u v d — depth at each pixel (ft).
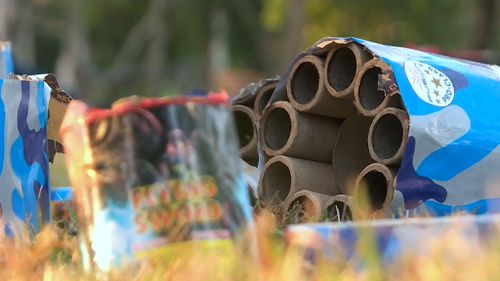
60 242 32.09
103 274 26.68
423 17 255.09
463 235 26.04
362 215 33.42
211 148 26.89
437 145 37.17
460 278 23.76
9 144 34.14
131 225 26.89
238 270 25.77
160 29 312.91
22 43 314.96
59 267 28.14
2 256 29.78
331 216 40.40
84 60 310.86
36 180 35.37
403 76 37.68
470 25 259.60
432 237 25.77
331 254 25.46
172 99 26.78
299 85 42.09
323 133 42.50
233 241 26.81
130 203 26.89
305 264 25.88
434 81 38.32
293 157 42.52
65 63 355.77
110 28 347.56
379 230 26.04
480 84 39.37
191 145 26.73
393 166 38.19
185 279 25.50
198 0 315.17
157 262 26.53
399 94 37.91
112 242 27.04
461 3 257.75
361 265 25.54
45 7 350.43
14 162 34.30
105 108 27.68
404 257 24.99
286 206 41.57
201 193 26.71
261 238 27.35
